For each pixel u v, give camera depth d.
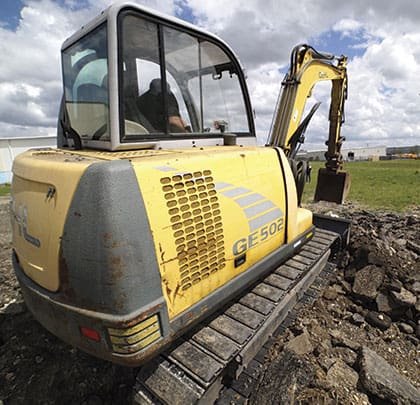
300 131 3.85
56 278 1.66
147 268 1.55
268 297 2.49
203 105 2.64
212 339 2.04
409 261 3.90
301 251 3.43
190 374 1.80
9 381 2.47
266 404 2.02
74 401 2.30
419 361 2.72
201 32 2.49
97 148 2.25
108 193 1.46
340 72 5.14
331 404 2.17
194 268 1.83
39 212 1.76
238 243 2.14
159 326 1.63
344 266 4.02
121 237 1.46
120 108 1.99
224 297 2.06
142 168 1.60
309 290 3.40
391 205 8.35
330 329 3.09
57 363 2.60
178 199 1.72
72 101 2.65
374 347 2.89
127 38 2.03
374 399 2.28
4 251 5.36
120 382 2.42
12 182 2.36
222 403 2.00
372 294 3.39
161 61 2.22
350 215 6.82
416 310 3.15
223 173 2.05
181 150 2.20
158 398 1.75
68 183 1.57
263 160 2.51
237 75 2.96
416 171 18.84
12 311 3.27
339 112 5.47
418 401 2.19
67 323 1.67
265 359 2.50
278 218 2.63
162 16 2.18
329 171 5.78
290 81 3.78
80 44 2.41
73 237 1.53
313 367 2.43
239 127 3.00
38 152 2.45
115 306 1.48
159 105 2.24
